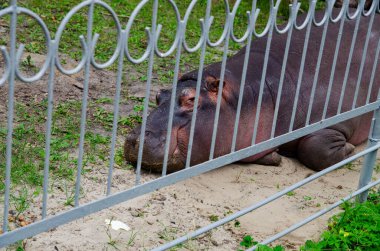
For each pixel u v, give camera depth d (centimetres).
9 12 369
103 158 779
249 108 809
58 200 671
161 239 628
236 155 558
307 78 866
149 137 759
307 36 568
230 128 798
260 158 829
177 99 786
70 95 966
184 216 678
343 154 866
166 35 1289
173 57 1176
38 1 1380
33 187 691
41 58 1087
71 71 412
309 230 684
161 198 706
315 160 841
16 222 622
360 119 905
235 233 661
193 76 818
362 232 648
